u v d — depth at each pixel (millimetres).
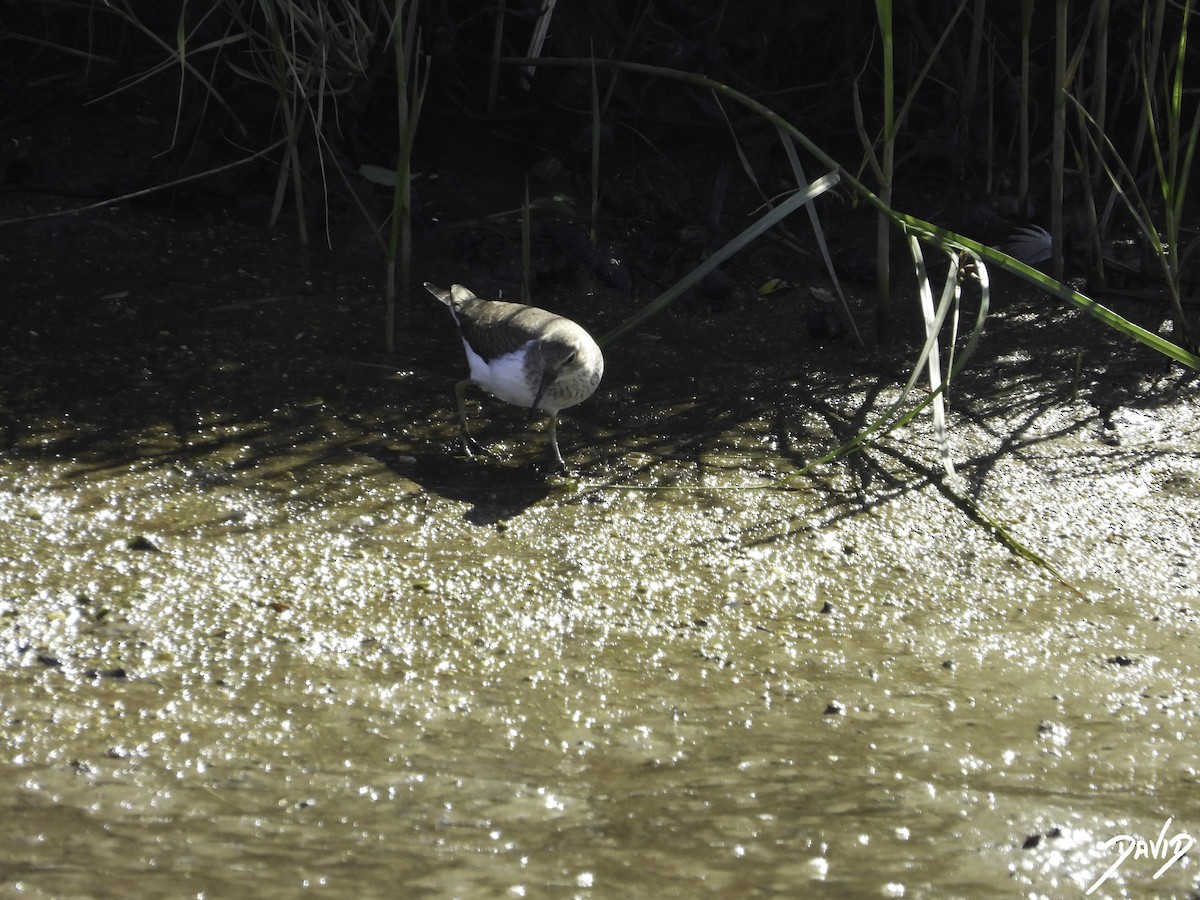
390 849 4684
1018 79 12672
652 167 12219
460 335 8852
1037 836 4941
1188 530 7832
